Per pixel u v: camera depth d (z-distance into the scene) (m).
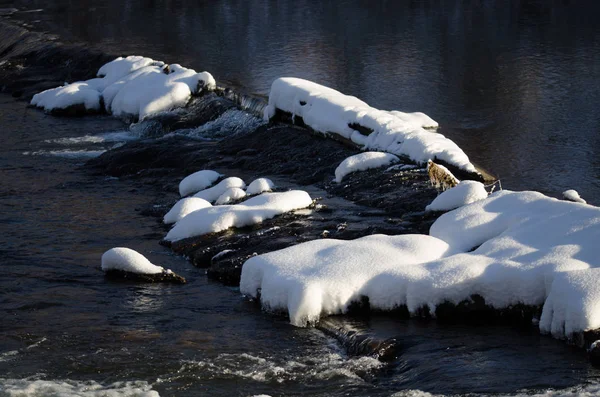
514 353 15.32
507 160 27.55
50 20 64.25
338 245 18.73
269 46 50.06
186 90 38.41
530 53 45.19
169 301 19.20
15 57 54.75
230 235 22.39
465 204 21.28
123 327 17.75
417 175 25.02
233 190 25.12
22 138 37.34
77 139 37.00
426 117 31.83
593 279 15.66
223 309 18.55
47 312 18.69
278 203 23.36
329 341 16.67
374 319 17.20
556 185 24.98
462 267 17.16
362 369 15.41
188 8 67.19
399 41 50.22
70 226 25.33
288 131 31.25
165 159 31.73
